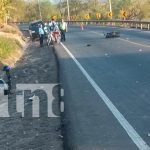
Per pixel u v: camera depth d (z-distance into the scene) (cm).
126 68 1975
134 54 2488
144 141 909
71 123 1124
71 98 1433
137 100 1293
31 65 2753
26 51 4019
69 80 1812
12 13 7144
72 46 3562
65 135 1039
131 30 5216
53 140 1042
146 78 1653
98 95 1431
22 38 5259
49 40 4109
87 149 908
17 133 1198
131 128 1009
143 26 5762
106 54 2656
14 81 2192
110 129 1023
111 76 1795
